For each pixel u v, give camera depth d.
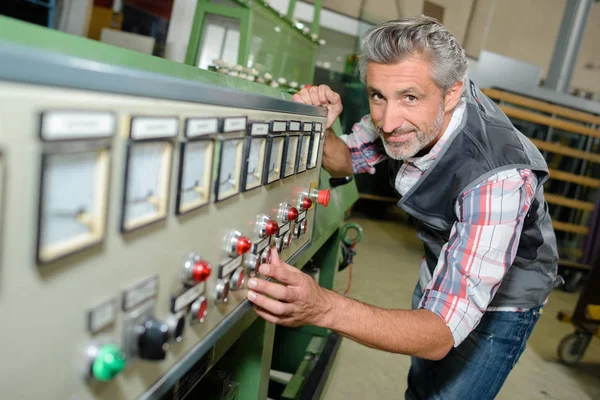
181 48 2.50
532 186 0.84
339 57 4.23
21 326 0.28
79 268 0.32
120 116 0.34
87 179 0.32
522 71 4.04
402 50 0.76
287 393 1.39
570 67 4.29
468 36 4.73
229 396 0.85
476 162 0.85
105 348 0.35
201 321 0.50
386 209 5.21
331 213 1.47
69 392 0.33
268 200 0.69
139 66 0.47
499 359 1.09
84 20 1.91
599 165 3.70
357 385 1.81
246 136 0.56
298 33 1.95
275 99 0.65
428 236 1.13
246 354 0.90
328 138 1.15
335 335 1.80
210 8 1.45
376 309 0.71
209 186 0.48
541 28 4.96
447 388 1.11
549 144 3.55
